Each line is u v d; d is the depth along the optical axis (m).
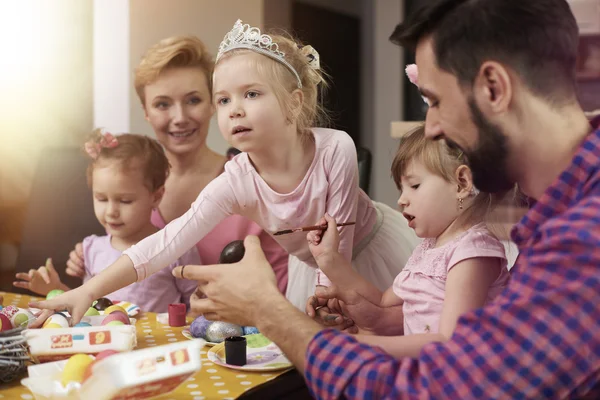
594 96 2.66
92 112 2.50
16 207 2.61
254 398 0.88
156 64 2.06
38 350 0.91
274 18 2.87
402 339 0.92
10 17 2.51
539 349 0.66
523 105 0.73
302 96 1.44
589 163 0.71
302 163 1.47
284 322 0.84
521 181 0.78
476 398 0.67
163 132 2.11
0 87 2.53
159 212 2.13
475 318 0.70
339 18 3.39
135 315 1.30
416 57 0.80
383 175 3.64
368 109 3.65
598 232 0.65
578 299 0.65
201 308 0.94
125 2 2.45
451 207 1.11
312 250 1.26
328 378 0.76
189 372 0.74
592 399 0.66
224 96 1.38
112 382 0.72
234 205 1.45
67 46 2.51
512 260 1.29
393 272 1.64
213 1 2.59
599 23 2.64
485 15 0.72
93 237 2.05
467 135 0.77
